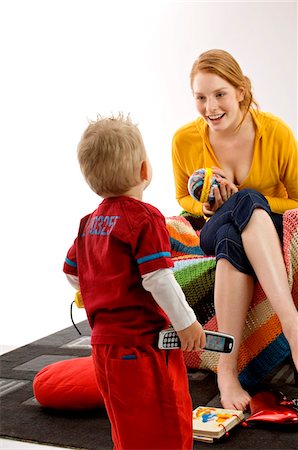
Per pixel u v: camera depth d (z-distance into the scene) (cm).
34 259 395
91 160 143
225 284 194
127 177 142
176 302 134
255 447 164
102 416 189
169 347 137
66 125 396
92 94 390
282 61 345
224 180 212
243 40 351
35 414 193
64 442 172
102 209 145
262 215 193
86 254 146
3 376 231
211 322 216
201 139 233
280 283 187
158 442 137
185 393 141
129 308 138
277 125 224
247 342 203
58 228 396
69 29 390
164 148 380
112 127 144
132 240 137
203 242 213
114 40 382
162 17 371
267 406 179
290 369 225
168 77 375
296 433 171
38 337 316
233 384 190
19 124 402
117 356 137
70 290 377
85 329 299
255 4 347
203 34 361
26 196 400
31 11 394
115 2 379
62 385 191
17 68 399
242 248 194
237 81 214
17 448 172
